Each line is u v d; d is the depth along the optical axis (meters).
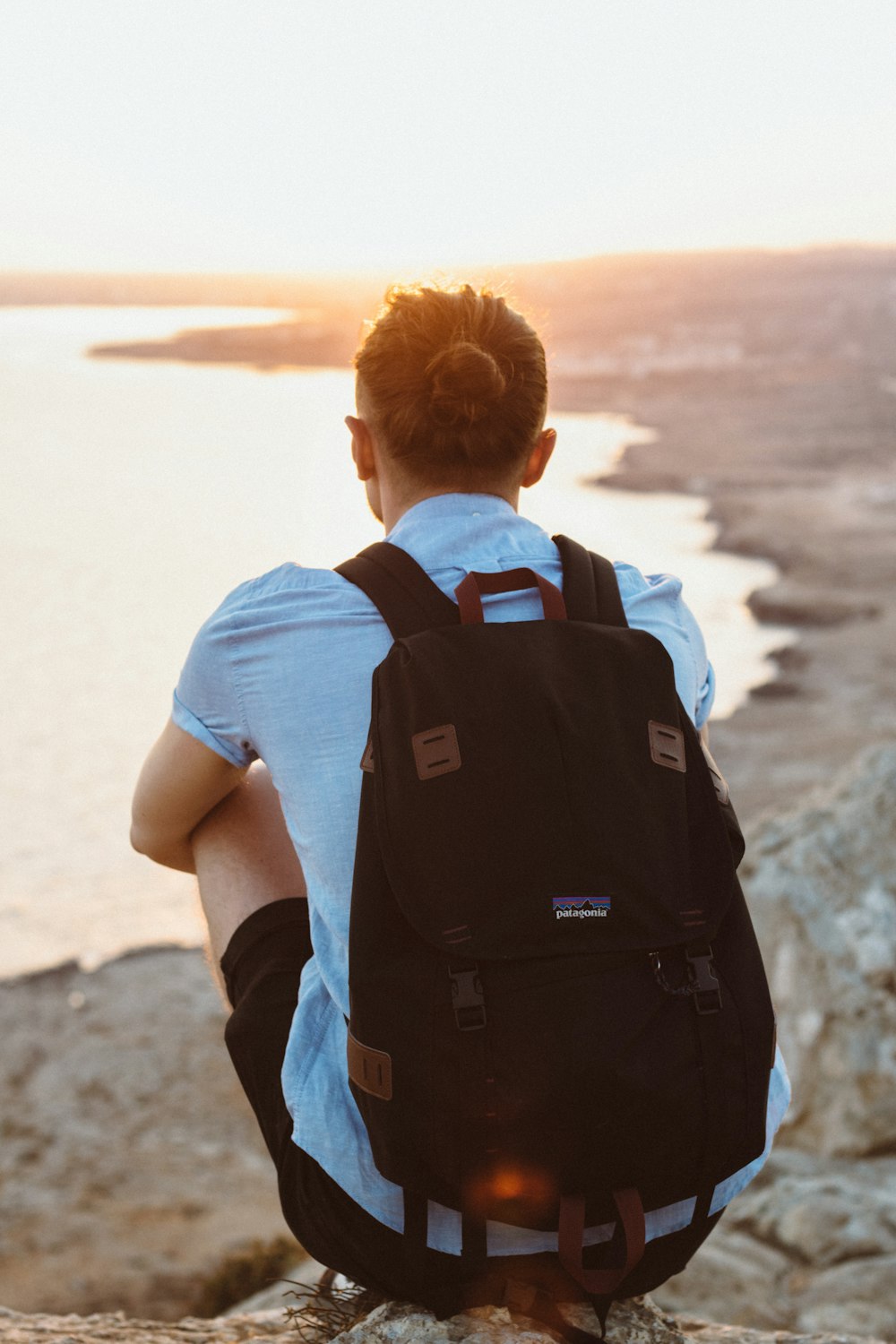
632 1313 1.92
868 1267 4.33
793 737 40.44
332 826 1.60
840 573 69.56
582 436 143.38
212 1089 21.61
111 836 48.81
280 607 1.67
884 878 6.56
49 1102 21.20
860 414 155.25
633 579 1.81
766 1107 1.58
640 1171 1.48
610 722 1.54
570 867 1.46
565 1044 1.42
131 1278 16.25
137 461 161.12
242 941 1.93
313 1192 1.73
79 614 90.31
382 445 1.78
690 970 1.48
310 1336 2.31
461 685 1.53
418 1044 1.45
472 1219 1.52
